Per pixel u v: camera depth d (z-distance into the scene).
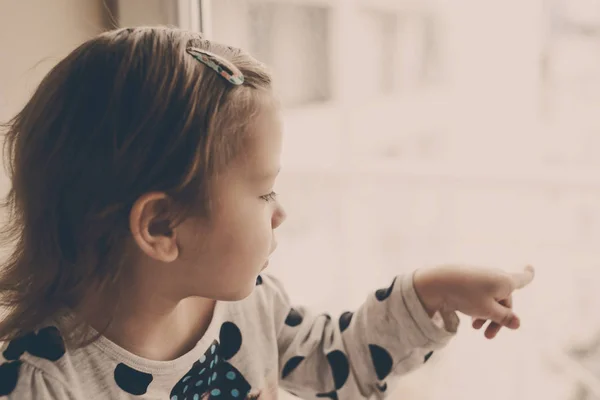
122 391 0.53
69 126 0.46
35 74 0.74
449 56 1.99
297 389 0.67
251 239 0.50
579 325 1.57
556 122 1.81
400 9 1.98
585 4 1.69
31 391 0.48
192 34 0.51
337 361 0.65
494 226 1.84
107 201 0.46
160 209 0.47
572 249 1.72
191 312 0.58
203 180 0.47
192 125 0.46
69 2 0.75
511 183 1.81
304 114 1.87
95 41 0.49
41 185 0.48
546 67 1.80
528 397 1.45
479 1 1.89
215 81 0.47
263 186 0.50
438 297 0.61
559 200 1.77
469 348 1.59
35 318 0.51
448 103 2.00
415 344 0.62
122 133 0.45
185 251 0.49
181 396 0.57
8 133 0.54
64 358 0.50
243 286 0.52
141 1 0.78
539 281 1.66
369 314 0.64
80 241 0.48
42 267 0.50
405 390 1.47
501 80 1.89
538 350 1.56
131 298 0.52
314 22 1.83
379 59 2.01
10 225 0.56
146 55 0.47
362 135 1.99
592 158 1.77
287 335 0.66
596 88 1.74
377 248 1.90
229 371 0.61
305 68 1.84
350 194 1.92
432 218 1.91
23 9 0.72
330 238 1.91
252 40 1.49
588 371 1.50
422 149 2.05
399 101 2.05
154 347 0.55
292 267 1.80
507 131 1.90
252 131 0.48
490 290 0.59
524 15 1.81
